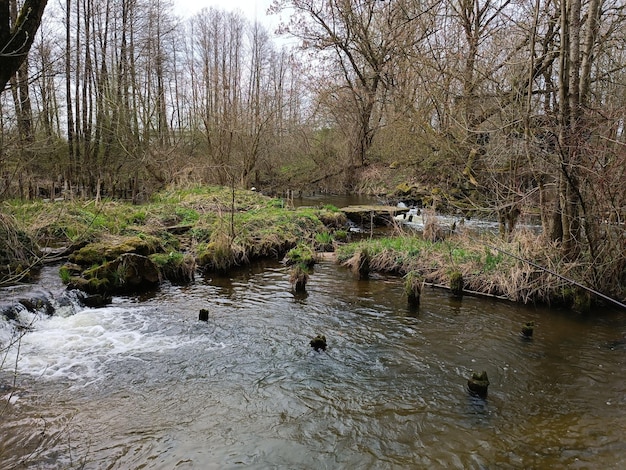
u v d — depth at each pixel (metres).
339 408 5.39
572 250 9.36
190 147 27.89
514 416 5.27
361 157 28.78
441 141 16.36
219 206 16.34
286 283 10.84
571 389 5.91
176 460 4.37
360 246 13.19
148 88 26.23
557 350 7.12
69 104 21.56
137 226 13.68
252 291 10.16
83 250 10.67
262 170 30.00
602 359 6.79
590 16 9.08
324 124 30.66
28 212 13.11
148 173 24.61
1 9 3.61
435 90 16.19
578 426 5.05
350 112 27.59
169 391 5.70
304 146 30.69
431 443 4.74
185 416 5.14
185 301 9.31
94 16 23.58
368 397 5.66
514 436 4.87
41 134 17.23
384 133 26.16
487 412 5.36
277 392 5.74
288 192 25.16
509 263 10.02
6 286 8.66
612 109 8.30
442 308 9.10
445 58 16.00
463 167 16.61
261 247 13.46
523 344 7.34
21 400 5.35
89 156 22.98
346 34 24.28
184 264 10.92
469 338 7.58
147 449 4.52
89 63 22.47
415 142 19.84
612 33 11.48
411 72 18.98
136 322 8.01
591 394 5.78
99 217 13.86
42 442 4.57
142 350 6.89
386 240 13.52
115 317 8.20
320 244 14.64
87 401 5.39
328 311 8.86
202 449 4.55
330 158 30.45
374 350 7.07
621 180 8.21
